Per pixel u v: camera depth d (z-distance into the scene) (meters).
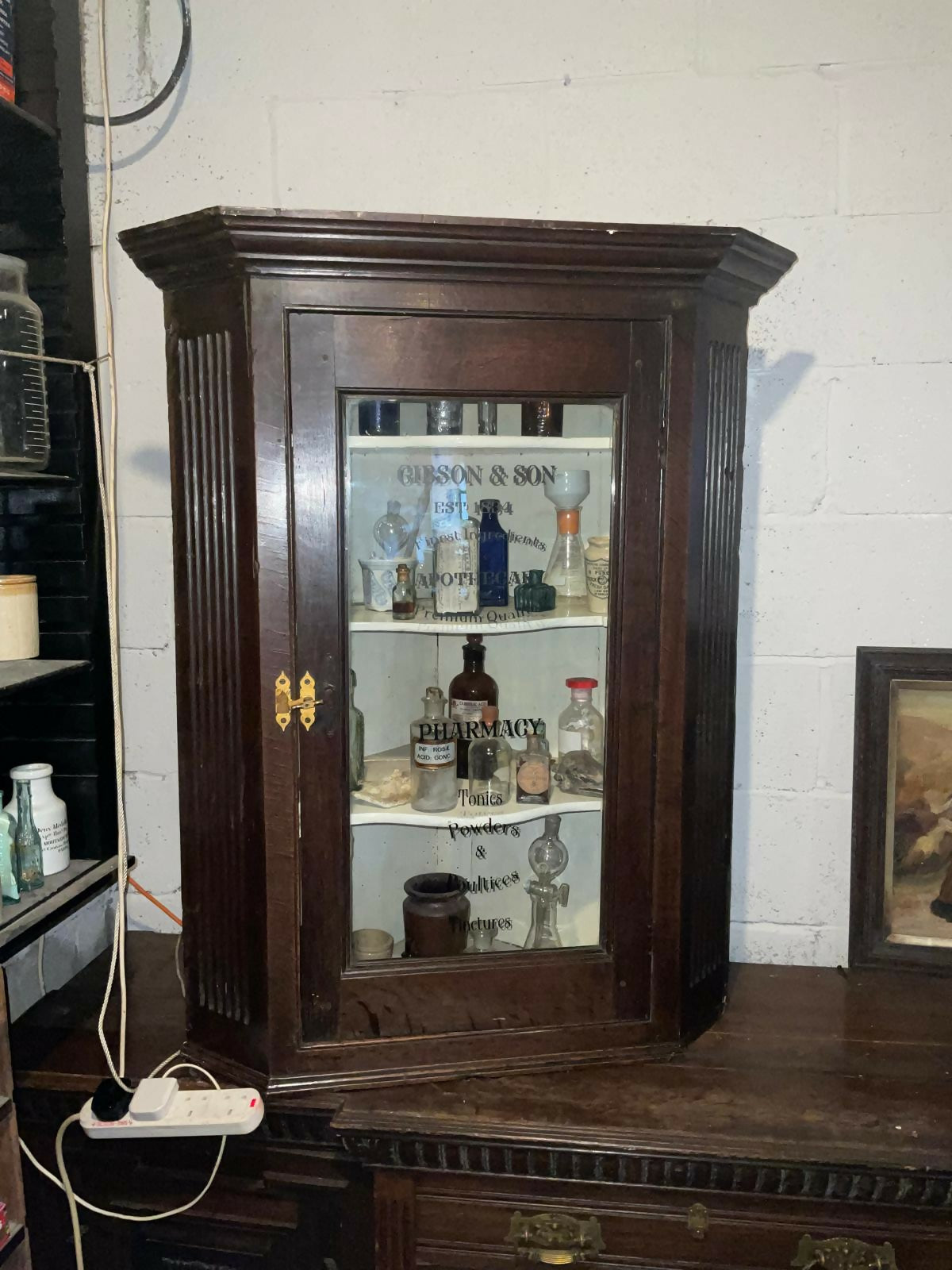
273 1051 1.07
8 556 1.36
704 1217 1.04
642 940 1.12
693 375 1.03
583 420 1.07
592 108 1.32
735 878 1.45
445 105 1.34
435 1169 1.05
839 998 1.32
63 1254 1.17
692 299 1.02
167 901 1.52
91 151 1.38
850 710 1.39
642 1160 1.00
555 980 1.12
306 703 1.02
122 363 1.42
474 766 1.17
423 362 0.99
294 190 1.37
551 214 1.34
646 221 1.33
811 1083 1.10
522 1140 1.00
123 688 1.48
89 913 1.43
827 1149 0.98
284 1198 1.13
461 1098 1.07
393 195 1.36
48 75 1.28
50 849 1.32
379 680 1.14
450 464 1.10
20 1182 0.99
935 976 1.38
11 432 1.23
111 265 1.40
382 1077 1.09
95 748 1.39
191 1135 1.04
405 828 1.16
